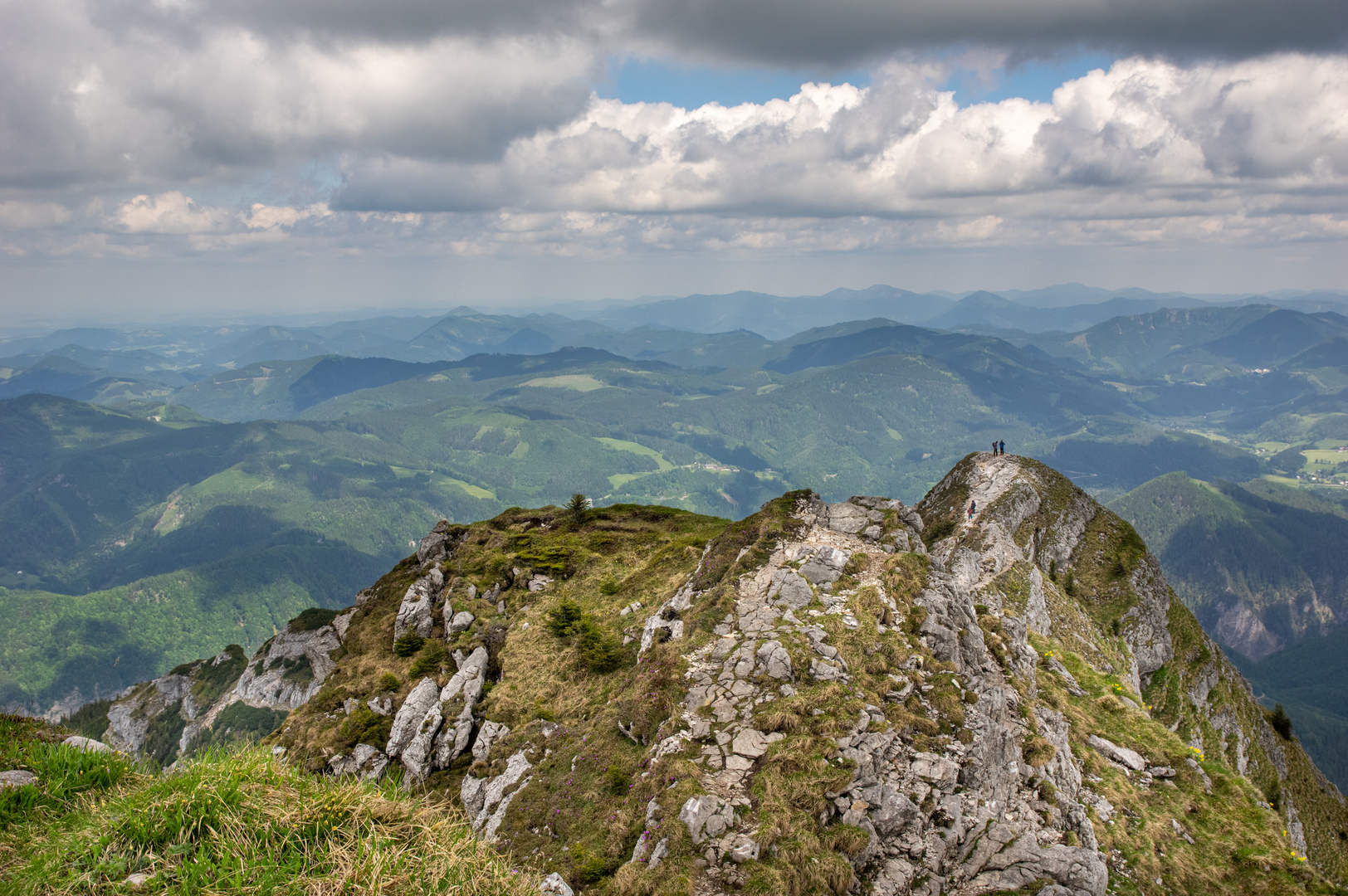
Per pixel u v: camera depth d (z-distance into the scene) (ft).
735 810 73.31
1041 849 74.90
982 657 104.88
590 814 86.79
